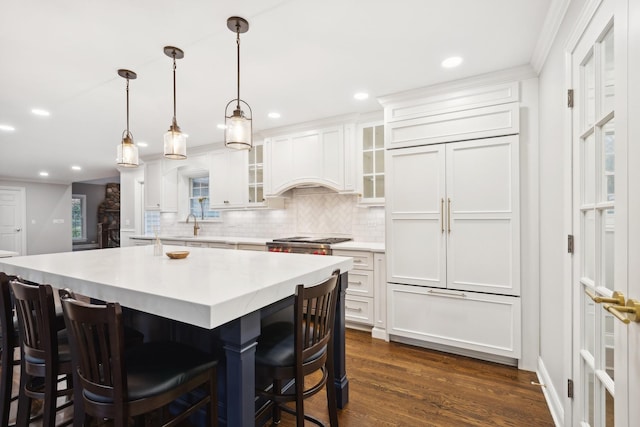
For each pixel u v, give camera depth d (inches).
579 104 62.0
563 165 71.2
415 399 82.0
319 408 78.9
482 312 102.4
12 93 114.9
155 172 220.7
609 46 49.3
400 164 116.2
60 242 352.2
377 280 124.3
